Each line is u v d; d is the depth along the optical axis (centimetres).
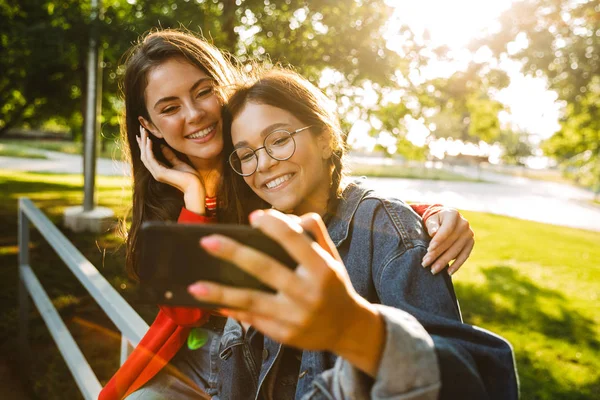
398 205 104
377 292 96
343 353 58
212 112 162
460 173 4366
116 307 165
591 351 432
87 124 762
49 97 1016
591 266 840
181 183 157
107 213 757
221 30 582
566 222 1716
